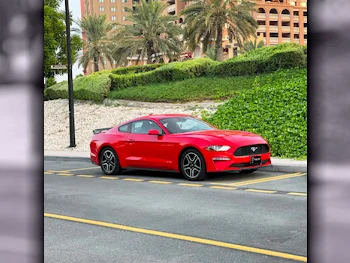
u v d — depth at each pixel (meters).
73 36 40.84
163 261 4.05
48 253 4.46
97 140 11.30
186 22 37.19
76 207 7.05
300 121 14.73
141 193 8.20
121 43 45.12
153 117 10.47
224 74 25.41
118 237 5.07
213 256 4.16
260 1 93.88
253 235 4.91
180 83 25.98
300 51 22.33
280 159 12.17
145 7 44.06
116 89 28.06
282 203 6.75
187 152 9.52
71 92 18.91
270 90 18.73
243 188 8.34
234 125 16.59
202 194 7.85
